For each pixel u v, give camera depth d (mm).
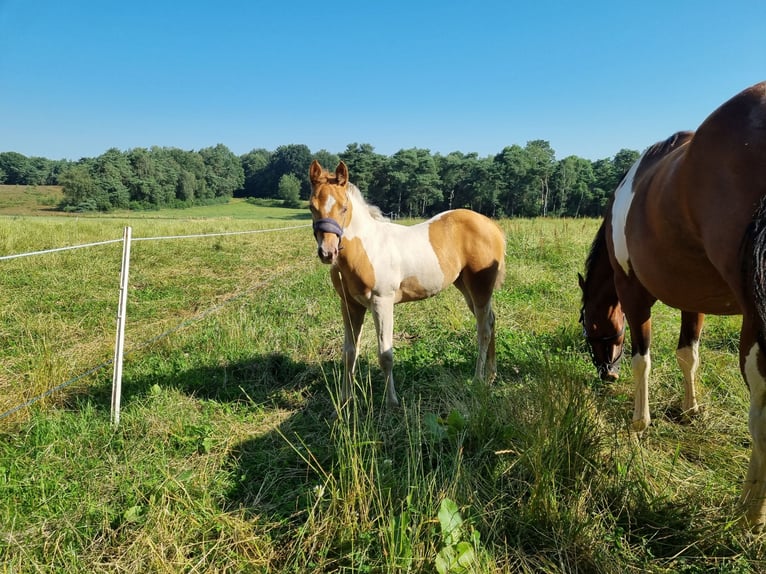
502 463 2623
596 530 2148
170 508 2424
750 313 1801
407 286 3781
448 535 1996
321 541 2162
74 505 2436
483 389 3227
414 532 2041
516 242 11375
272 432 3236
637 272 2654
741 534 2068
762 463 1960
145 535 2188
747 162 1771
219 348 4742
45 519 2322
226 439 3092
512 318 5727
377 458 2723
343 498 2271
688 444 2895
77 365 4211
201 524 2295
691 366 3154
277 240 16094
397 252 3680
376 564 2002
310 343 4914
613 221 2988
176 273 9469
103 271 9109
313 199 3316
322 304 6629
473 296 4180
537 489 2229
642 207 2490
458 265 4051
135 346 4867
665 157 2461
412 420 3117
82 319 5809
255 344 4926
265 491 2598
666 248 2293
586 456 2484
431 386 3898
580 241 11086
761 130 1761
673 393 3529
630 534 2145
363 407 3596
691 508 2197
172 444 3049
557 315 5758
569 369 2943
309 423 3393
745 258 1752
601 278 3586
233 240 15367
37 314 6043
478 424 2891
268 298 7070
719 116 1933
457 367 4328
